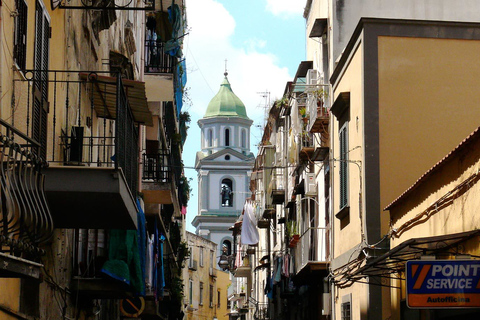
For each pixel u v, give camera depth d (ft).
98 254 53.36
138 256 53.16
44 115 41.60
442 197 45.70
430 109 65.00
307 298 103.30
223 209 361.30
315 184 95.71
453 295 39.63
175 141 121.60
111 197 38.47
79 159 45.57
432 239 41.42
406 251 46.26
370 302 61.98
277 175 136.46
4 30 33.94
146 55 99.40
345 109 70.90
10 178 30.30
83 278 52.37
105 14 59.21
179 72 115.75
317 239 93.76
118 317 77.46
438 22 65.92
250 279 215.10
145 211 86.48
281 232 134.82
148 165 93.35
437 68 65.46
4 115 34.32
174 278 125.70
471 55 65.72
